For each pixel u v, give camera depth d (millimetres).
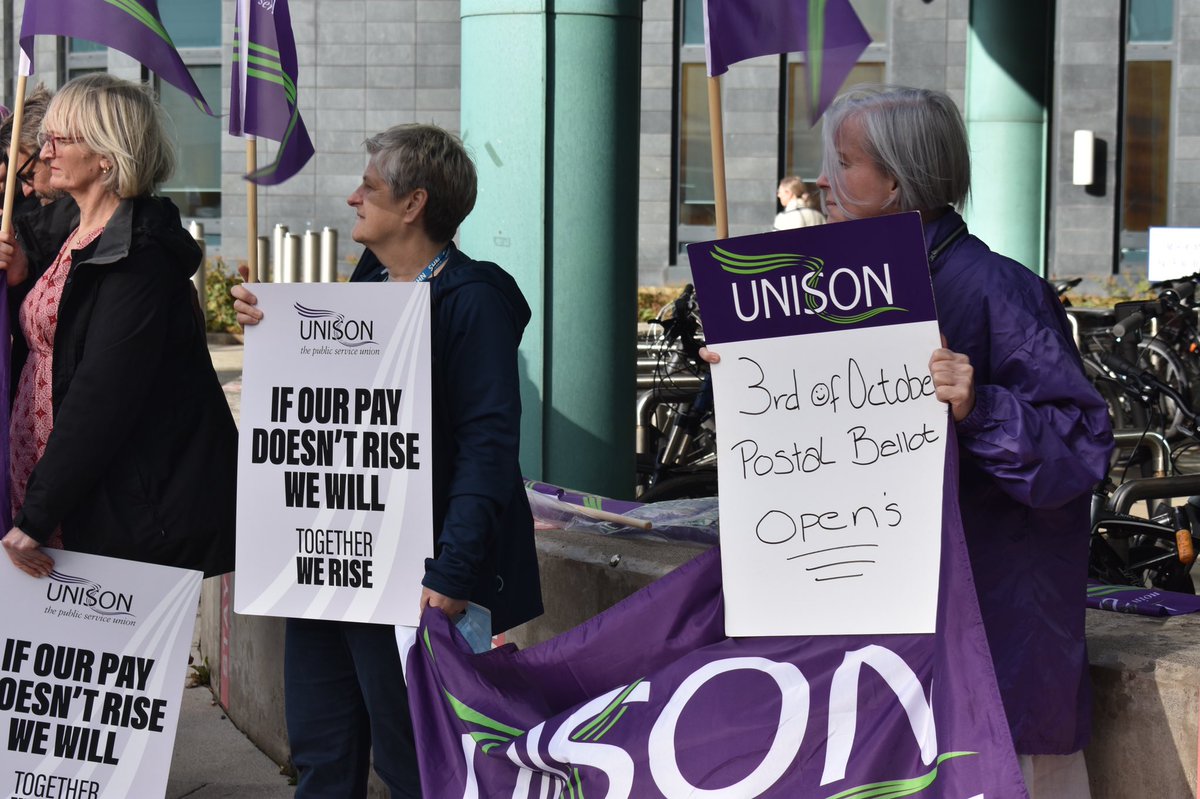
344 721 2947
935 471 2297
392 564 2742
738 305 2377
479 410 2680
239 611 2828
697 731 2455
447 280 2740
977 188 9773
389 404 2727
